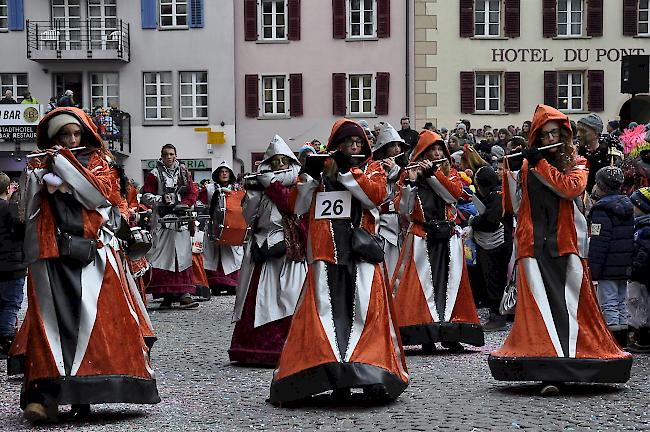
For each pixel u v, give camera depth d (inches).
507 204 405.1
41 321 346.9
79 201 350.6
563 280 392.5
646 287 507.8
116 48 1814.7
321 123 1831.9
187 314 722.8
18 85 1851.6
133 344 352.8
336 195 373.4
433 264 525.3
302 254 490.0
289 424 343.6
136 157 1845.5
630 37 1790.1
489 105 1802.4
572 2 1797.5
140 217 573.0
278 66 1834.4
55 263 350.0
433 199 527.2
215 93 1838.1
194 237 805.2
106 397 344.5
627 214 505.0
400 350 375.9
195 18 1834.4
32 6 1835.6
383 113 1809.8
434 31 1791.3
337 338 363.9
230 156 1840.6
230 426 343.3
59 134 358.6
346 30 1820.9
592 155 633.6
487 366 470.0
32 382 346.0
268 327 488.4
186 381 445.1
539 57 1788.9
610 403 371.2
